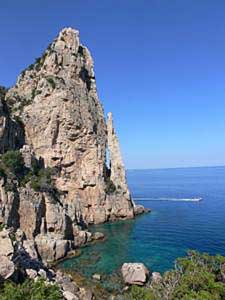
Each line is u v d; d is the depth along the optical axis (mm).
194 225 103062
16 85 126938
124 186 123875
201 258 38906
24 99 120375
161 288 33969
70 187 114562
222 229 95688
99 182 117812
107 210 116438
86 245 83312
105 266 65812
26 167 96875
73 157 116438
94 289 54031
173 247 78000
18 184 84188
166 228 99875
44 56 128125
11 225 77750
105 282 57031
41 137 114438
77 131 117125
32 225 81312
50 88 116875
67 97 116312
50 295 35188
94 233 90812
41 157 113562
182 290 31281
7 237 47656
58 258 72250
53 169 111688
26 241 70250
